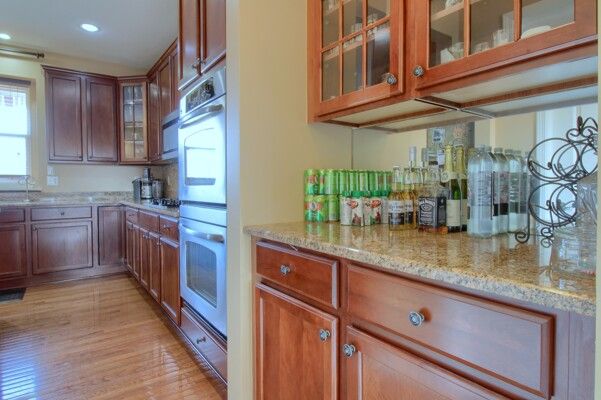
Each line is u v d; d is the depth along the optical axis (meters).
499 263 0.75
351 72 1.36
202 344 1.88
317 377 1.08
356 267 0.94
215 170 1.66
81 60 4.12
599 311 0.49
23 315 2.77
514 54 0.86
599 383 0.49
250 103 1.42
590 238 0.70
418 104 1.23
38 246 3.58
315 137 1.60
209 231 1.74
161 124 3.61
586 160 1.05
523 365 0.60
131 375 1.90
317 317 1.07
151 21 3.17
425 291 0.76
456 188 1.20
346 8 1.38
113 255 4.01
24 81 3.90
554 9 0.82
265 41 1.45
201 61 1.79
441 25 1.05
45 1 2.82
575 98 1.08
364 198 1.39
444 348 0.72
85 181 4.25
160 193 4.30
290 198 1.54
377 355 0.88
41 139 3.97
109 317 2.73
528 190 1.16
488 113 1.29
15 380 1.84
